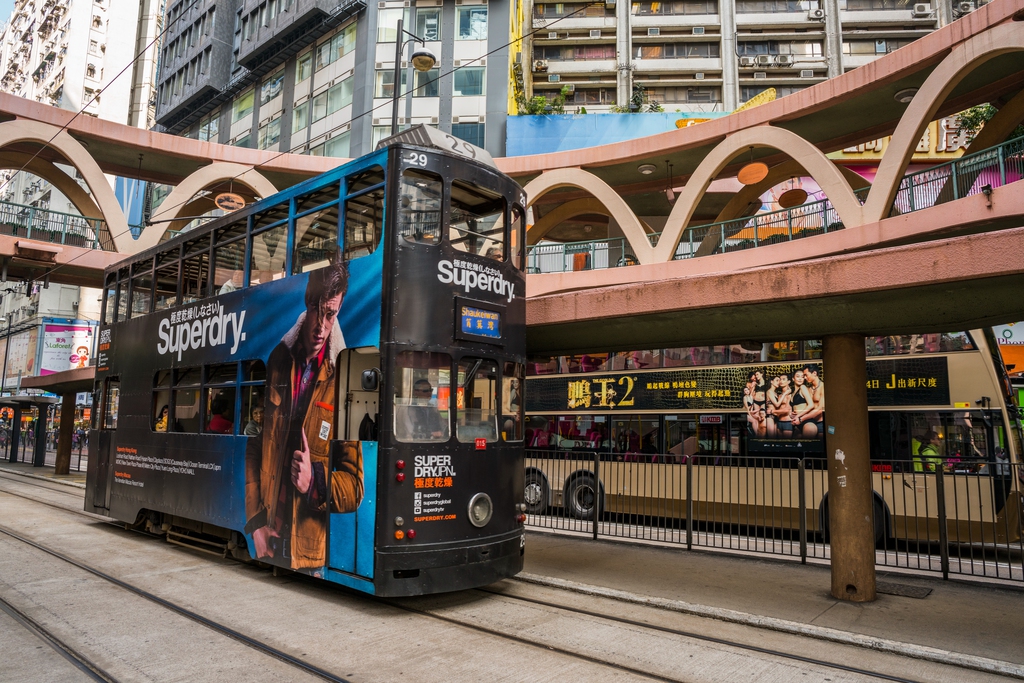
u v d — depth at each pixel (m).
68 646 5.93
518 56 41.47
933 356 11.05
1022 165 15.10
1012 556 10.19
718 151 21.70
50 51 65.19
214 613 7.09
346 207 7.99
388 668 5.52
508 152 33.00
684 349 13.59
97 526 12.82
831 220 21.20
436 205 7.73
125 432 12.27
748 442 12.45
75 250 23.19
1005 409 10.41
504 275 8.33
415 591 6.93
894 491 10.95
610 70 52.34
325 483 7.60
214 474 9.62
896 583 8.66
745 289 7.36
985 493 10.12
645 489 13.03
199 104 47.75
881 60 18.91
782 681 5.34
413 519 7.03
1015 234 5.76
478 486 7.59
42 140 23.47
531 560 10.05
